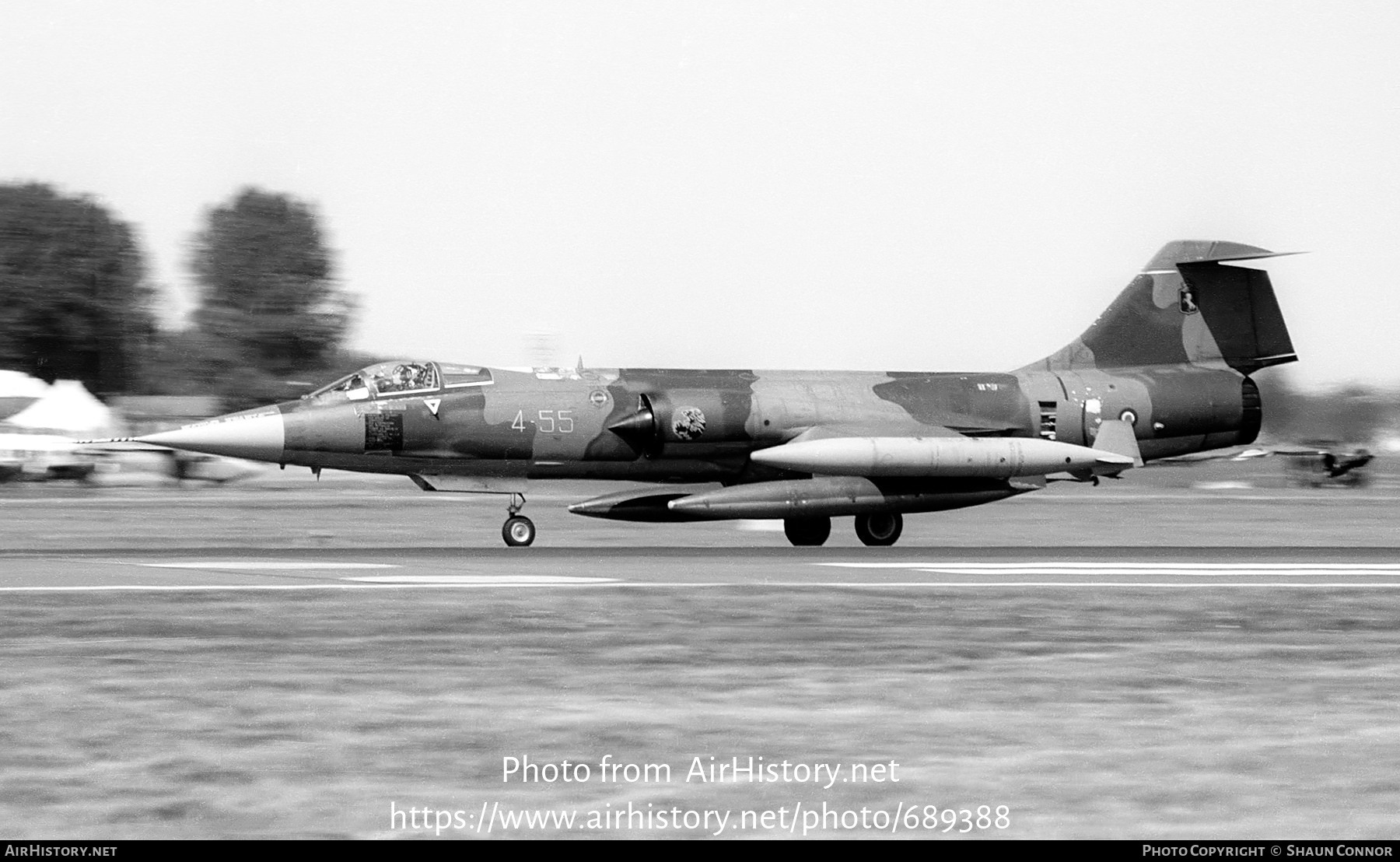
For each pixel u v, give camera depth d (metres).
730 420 102.25
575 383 101.94
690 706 45.72
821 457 96.88
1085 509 166.38
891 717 44.59
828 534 106.44
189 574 75.44
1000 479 103.19
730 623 60.78
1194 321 117.88
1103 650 56.19
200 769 38.50
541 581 73.50
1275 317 119.56
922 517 151.88
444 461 98.56
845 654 54.31
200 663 51.19
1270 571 83.50
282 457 96.25
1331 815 35.72
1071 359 115.88
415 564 82.50
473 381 99.81
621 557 88.81
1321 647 57.56
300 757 39.56
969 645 56.66
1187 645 57.56
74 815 34.97
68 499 172.00
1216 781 38.34
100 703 45.09
